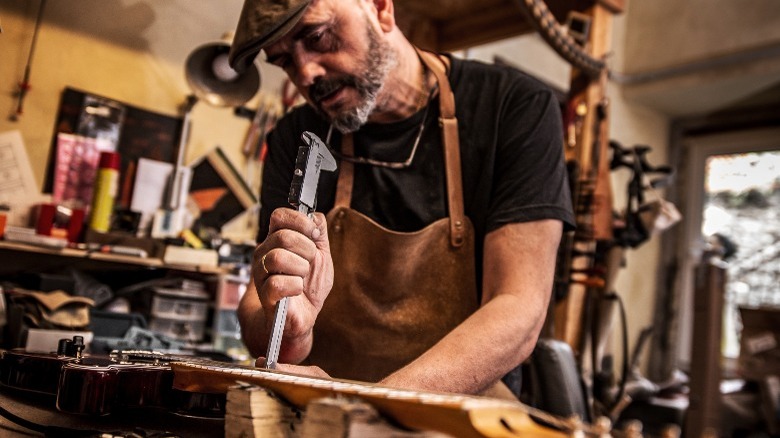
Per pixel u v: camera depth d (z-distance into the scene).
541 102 1.43
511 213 1.31
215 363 1.06
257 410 0.70
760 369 3.74
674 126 6.11
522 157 1.37
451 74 1.52
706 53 5.20
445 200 1.46
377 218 1.49
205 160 3.00
